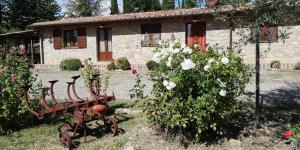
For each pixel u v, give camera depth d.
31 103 6.60
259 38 5.52
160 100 5.19
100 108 5.80
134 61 20.91
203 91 4.89
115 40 21.36
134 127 6.18
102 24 21.52
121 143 5.38
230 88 5.05
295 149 4.13
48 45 23.50
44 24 22.70
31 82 6.75
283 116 6.46
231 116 5.71
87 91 11.05
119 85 12.40
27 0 39.19
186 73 4.84
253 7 5.23
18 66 6.57
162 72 5.20
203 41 19.31
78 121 5.64
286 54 16.92
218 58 5.02
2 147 5.45
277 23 5.29
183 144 5.14
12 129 6.44
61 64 20.98
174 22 19.58
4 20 39.38
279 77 12.98
